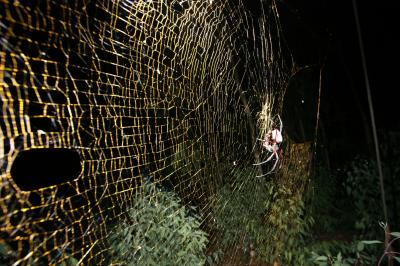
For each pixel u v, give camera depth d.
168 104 2.60
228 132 4.00
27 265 1.12
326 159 6.31
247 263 3.99
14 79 1.07
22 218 1.09
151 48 2.20
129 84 1.97
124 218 2.48
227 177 4.08
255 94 4.29
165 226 3.08
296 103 6.33
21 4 1.13
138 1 1.97
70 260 1.55
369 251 3.70
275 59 4.50
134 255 2.48
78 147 1.49
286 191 4.42
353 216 5.44
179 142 3.02
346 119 6.55
